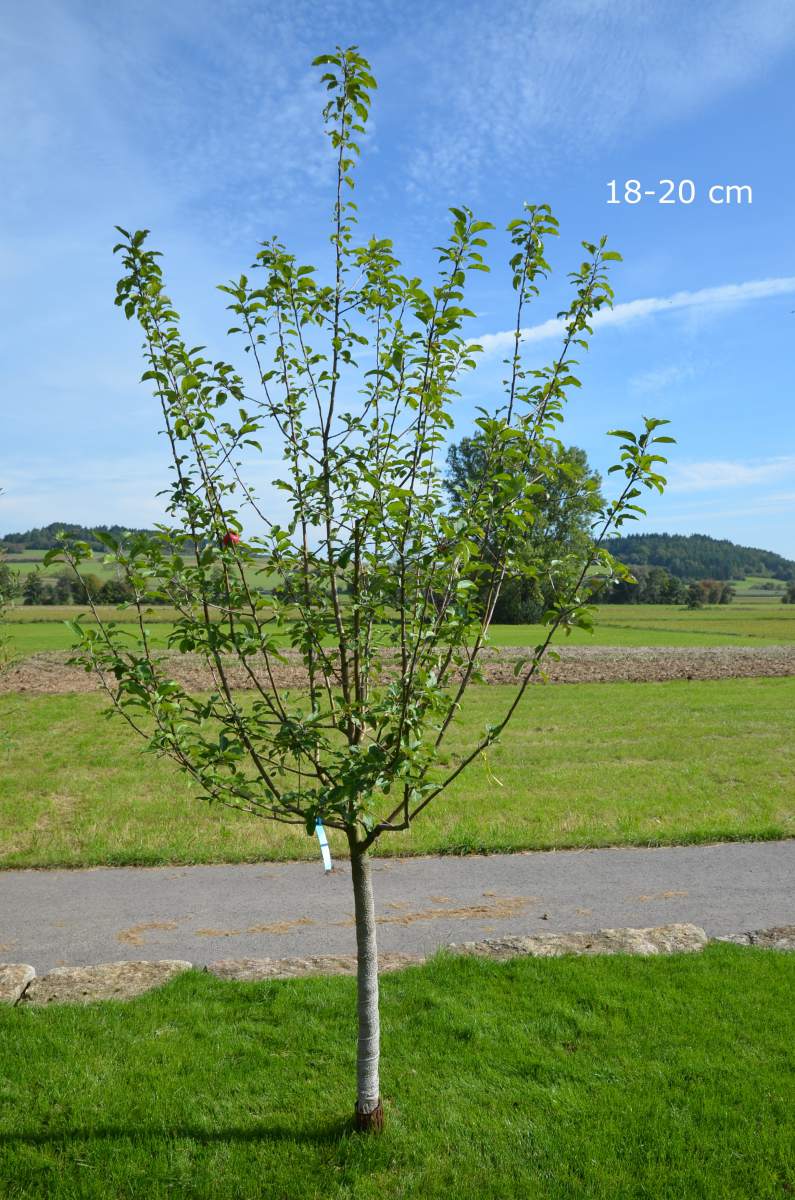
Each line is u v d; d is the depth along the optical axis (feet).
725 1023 18.28
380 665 13.94
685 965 21.25
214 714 13.28
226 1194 13.24
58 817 38.04
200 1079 16.35
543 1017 18.70
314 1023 18.51
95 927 25.57
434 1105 15.46
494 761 49.42
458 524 12.26
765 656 115.03
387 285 13.41
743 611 282.77
